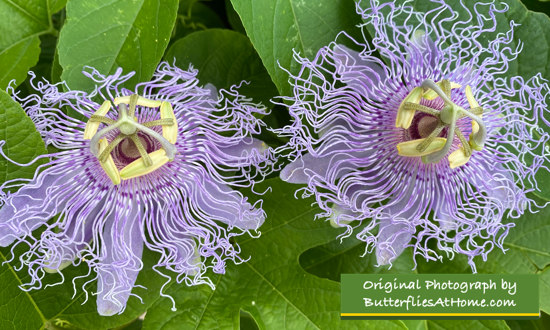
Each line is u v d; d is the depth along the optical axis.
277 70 0.44
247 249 0.46
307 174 0.43
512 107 0.45
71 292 0.44
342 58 0.44
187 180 0.43
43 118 0.43
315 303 0.45
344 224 0.43
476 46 0.45
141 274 0.44
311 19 0.44
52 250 0.42
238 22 0.47
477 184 0.44
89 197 0.43
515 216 0.46
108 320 0.44
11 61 0.46
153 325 0.45
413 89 0.43
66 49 0.43
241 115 0.43
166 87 0.43
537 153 0.45
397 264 0.46
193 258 0.43
